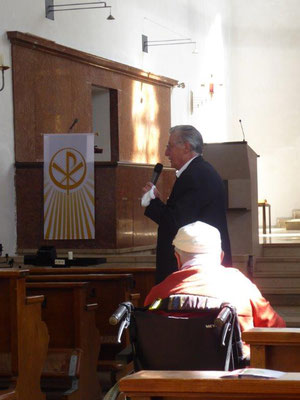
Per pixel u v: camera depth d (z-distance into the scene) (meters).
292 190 24.41
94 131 17.75
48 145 12.14
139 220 12.98
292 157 24.42
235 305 4.88
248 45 24.83
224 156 11.88
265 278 11.74
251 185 11.94
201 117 22.66
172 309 4.81
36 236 12.65
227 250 6.81
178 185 6.82
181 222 6.63
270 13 24.69
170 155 6.93
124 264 11.36
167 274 6.70
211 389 2.81
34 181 12.71
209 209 6.73
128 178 12.55
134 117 18.50
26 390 6.24
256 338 4.07
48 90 14.77
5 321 6.11
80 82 16.02
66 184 12.10
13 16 13.81
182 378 2.87
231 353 4.69
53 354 6.90
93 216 12.04
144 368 4.80
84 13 16.27
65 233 12.16
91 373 7.17
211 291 4.90
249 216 11.95
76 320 6.89
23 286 6.18
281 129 24.58
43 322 6.50
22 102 13.88
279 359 4.14
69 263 9.40
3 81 12.29
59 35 15.30
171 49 20.78
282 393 2.74
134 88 18.52
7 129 13.41
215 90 23.73
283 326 5.07
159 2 20.12
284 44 24.61
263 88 24.72
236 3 24.88
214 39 23.77
